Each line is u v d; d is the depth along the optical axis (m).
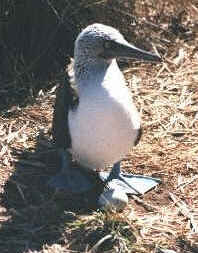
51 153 2.03
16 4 2.32
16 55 2.37
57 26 2.35
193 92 2.31
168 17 2.62
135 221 1.77
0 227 1.75
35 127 2.12
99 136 1.75
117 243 1.69
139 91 2.31
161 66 2.44
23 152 2.02
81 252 1.67
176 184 1.92
